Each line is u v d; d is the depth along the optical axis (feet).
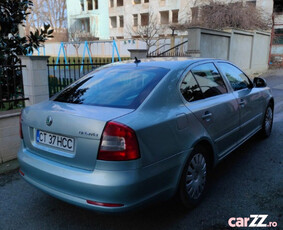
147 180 7.52
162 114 8.40
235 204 9.99
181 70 10.00
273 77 44.39
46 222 9.21
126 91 9.11
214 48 36.35
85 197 7.48
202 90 10.61
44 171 8.27
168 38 56.49
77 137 7.67
